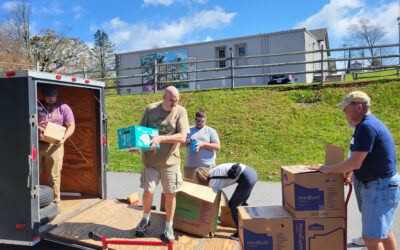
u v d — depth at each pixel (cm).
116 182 704
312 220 290
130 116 1175
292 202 297
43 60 3195
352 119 294
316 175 289
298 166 328
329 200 290
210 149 450
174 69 1958
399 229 419
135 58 2088
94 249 336
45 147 420
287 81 1703
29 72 329
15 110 333
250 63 1814
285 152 807
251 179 382
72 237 344
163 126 358
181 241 366
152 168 359
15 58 2894
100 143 476
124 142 333
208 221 386
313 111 980
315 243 291
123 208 441
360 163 273
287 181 309
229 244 365
